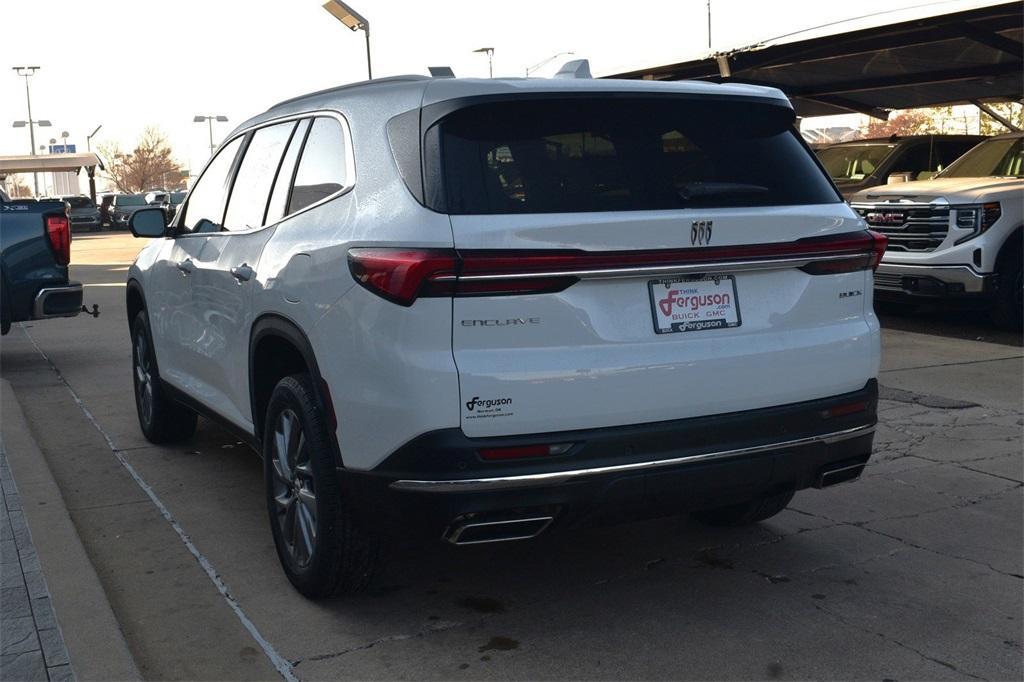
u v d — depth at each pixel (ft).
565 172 11.67
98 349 35.12
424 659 11.96
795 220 12.42
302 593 13.61
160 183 298.56
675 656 11.97
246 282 14.80
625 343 11.53
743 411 12.15
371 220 11.81
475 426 11.00
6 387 26.68
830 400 12.75
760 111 13.15
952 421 22.59
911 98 60.18
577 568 14.70
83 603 12.89
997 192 33.81
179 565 14.90
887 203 35.78
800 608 13.26
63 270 30.01
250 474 19.48
